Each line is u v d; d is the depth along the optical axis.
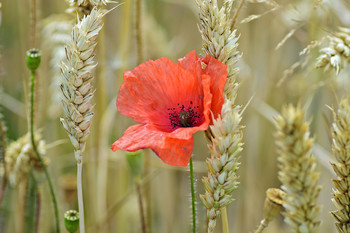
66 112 0.64
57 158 0.91
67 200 0.93
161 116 0.68
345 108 0.62
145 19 0.94
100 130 0.88
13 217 0.93
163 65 0.67
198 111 0.68
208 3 0.65
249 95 0.94
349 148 0.63
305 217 0.59
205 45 0.66
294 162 0.57
